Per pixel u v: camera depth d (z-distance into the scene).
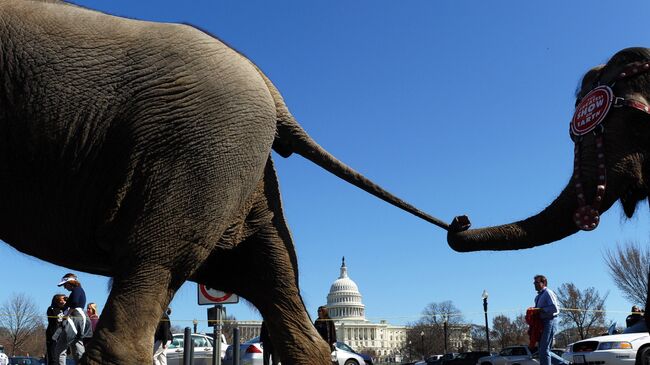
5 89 3.12
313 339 4.15
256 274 4.11
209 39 3.54
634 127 4.16
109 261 3.51
